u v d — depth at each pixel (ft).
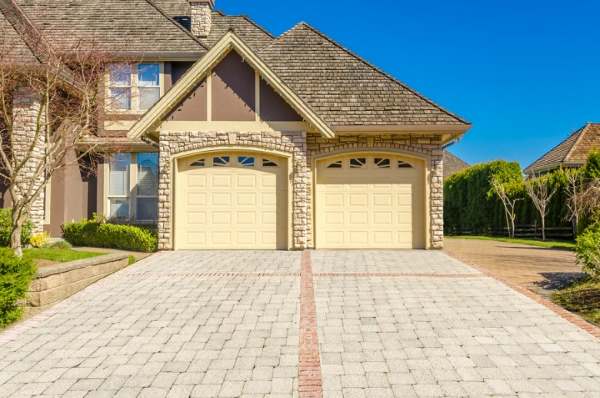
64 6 59.31
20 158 42.42
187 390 14.21
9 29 46.50
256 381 14.80
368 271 32.37
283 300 24.48
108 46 53.16
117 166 54.65
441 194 44.96
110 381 14.89
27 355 17.16
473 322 20.75
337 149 45.11
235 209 43.50
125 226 45.42
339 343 18.17
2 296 21.29
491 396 13.69
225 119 42.83
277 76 41.78
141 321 21.07
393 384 14.52
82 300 24.52
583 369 15.58
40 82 37.83
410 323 20.62
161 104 41.22
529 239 71.87
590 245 27.50
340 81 47.42
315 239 44.93
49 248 39.50
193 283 28.32
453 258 38.78
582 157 87.25
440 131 43.60
